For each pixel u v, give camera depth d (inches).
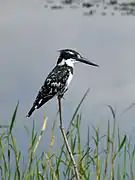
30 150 435.5
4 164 430.9
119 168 446.9
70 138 441.1
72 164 433.4
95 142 444.8
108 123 443.8
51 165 437.4
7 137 432.8
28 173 433.1
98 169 440.1
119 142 440.8
